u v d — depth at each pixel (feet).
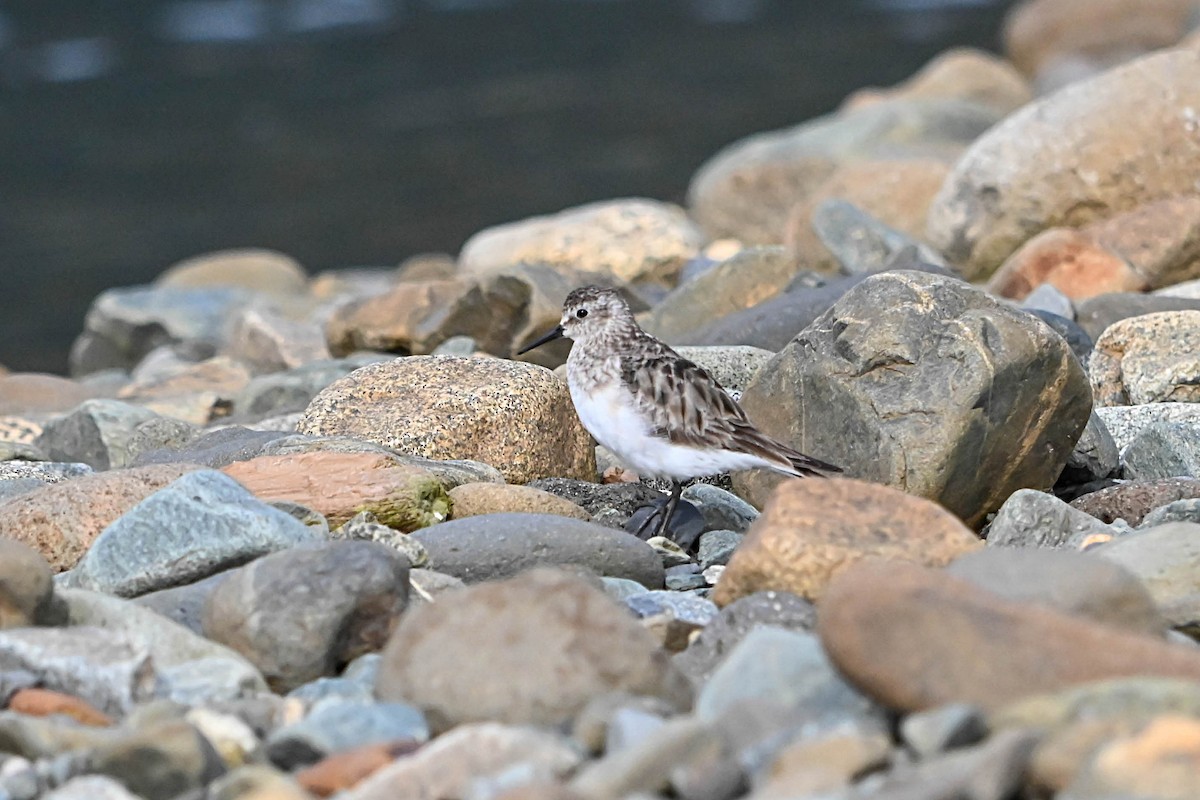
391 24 181.16
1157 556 31.76
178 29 176.45
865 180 78.79
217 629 30.22
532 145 143.23
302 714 27.20
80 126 147.84
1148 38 134.31
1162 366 47.19
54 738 25.02
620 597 33.22
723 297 58.95
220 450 43.60
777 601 29.94
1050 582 26.91
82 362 79.66
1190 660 23.59
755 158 96.17
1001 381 38.55
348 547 30.63
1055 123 68.49
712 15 189.26
